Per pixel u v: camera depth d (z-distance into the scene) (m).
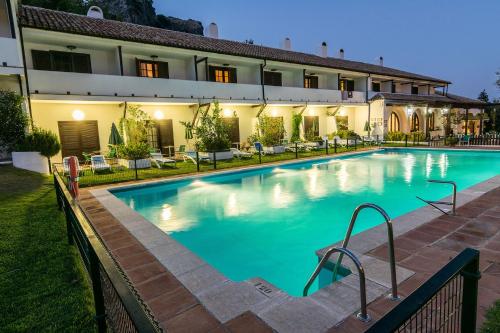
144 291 3.50
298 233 7.08
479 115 32.53
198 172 12.27
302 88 21.55
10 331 2.85
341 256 3.77
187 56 17.12
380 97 24.64
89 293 3.47
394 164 15.86
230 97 18.14
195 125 17.77
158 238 5.17
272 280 5.02
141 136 14.68
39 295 3.43
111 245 4.90
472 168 14.45
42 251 4.57
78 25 14.37
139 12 41.22
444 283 1.38
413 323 2.27
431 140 22.39
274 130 18.84
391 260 3.15
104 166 12.34
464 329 1.70
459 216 5.86
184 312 3.08
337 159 17.20
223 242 6.64
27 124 11.34
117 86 14.46
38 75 12.66
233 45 21.42
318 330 2.76
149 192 10.41
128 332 1.77
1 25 12.25
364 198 9.78
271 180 12.41
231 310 3.10
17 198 7.68
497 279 3.56
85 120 14.95
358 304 3.13
